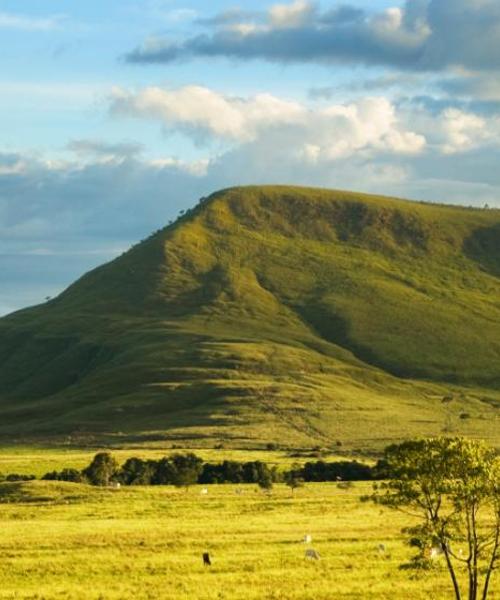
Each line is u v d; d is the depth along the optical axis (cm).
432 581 8419
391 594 7925
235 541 10444
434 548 7781
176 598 7644
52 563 9112
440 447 6838
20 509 13838
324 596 7825
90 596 7706
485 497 6825
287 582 8344
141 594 7788
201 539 10588
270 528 11512
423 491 6925
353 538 10756
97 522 12175
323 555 9669
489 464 6794
